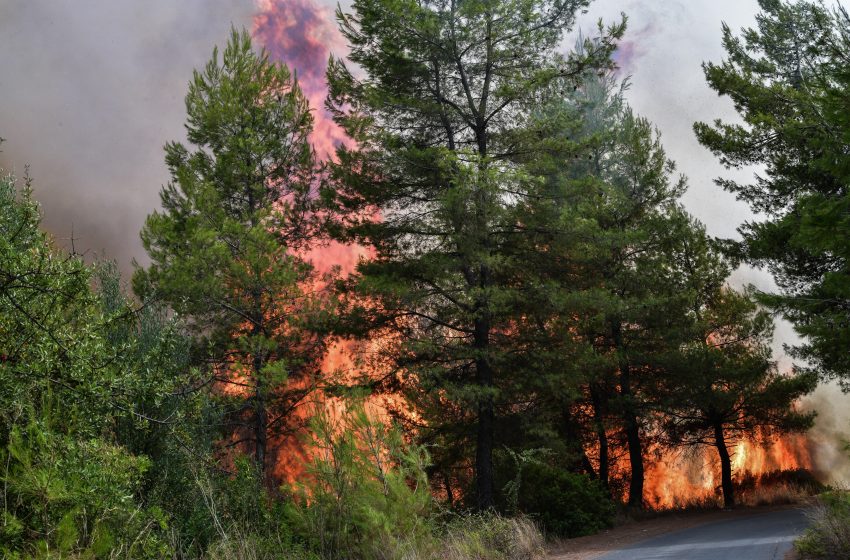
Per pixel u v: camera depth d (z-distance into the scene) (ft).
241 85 67.87
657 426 92.27
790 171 62.49
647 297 79.87
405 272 61.98
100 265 36.11
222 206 67.00
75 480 22.29
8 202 26.05
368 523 32.14
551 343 64.03
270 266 57.52
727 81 68.49
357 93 64.13
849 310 48.42
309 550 32.22
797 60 68.80
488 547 38.75
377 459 33.53
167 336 29.91
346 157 62.18
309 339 62.59
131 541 24.94
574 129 65.98
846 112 33.60
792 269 63.10
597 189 65.31
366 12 61.00
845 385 77.51
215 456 43.11
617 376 85.51
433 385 58.70
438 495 69.41
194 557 29.58
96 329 25.79
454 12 62.28
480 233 57.88
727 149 67.87
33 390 23.66
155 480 32.73
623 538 53.88
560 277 66.33
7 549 19.84
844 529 29.37
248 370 54.19
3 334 22.97
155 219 58.70
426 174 61.67
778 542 35.24
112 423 29.32
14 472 21.34
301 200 68.85
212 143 68.13
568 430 86.22
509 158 65.26
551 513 60.18
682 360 81.92
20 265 22.80
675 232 85.71
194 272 54.34
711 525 57.67
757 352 88.02
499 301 57.62
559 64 63.93
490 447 59.31
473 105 64.28
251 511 35.60
